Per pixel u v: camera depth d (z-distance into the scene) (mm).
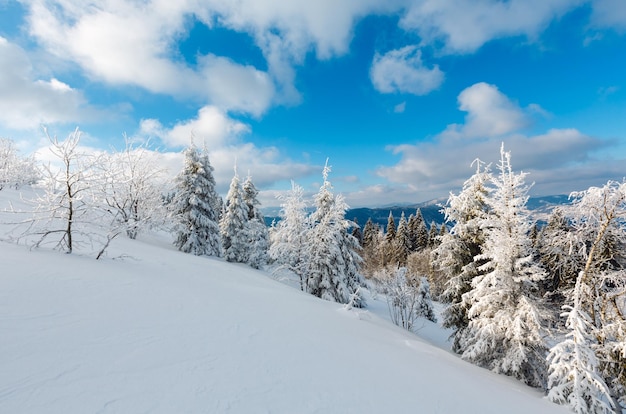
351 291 22234
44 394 2932
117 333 4578
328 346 6156
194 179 25453
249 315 7043
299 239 22766
